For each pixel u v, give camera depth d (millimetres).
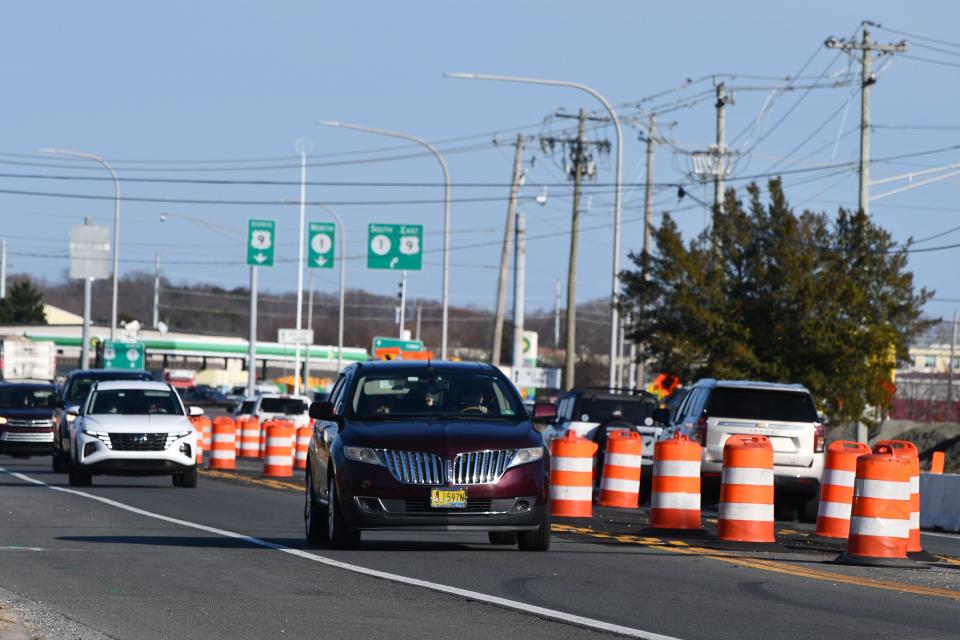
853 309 136250
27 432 139000
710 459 82438
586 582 42281
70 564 45938
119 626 33250
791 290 135500
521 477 49094
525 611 35719
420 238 156375
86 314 199250
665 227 143125
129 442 92562
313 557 48219
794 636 32500
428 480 48531
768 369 134375
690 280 142000
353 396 52375
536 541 51031
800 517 83875
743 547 55406
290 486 97312
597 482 100875
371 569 44625
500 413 52094
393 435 49250
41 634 31766
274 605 36656
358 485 48656
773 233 141375
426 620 34219
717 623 34375
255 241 173500
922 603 39125
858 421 135625
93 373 113875
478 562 47250
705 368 137000
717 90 174750
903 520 49656
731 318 138125
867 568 48375
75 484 94375
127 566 45406
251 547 51938
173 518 66500
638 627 33469
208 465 129000
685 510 61062
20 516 66500
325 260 158125
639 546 55031
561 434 104688
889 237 139375
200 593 38969
